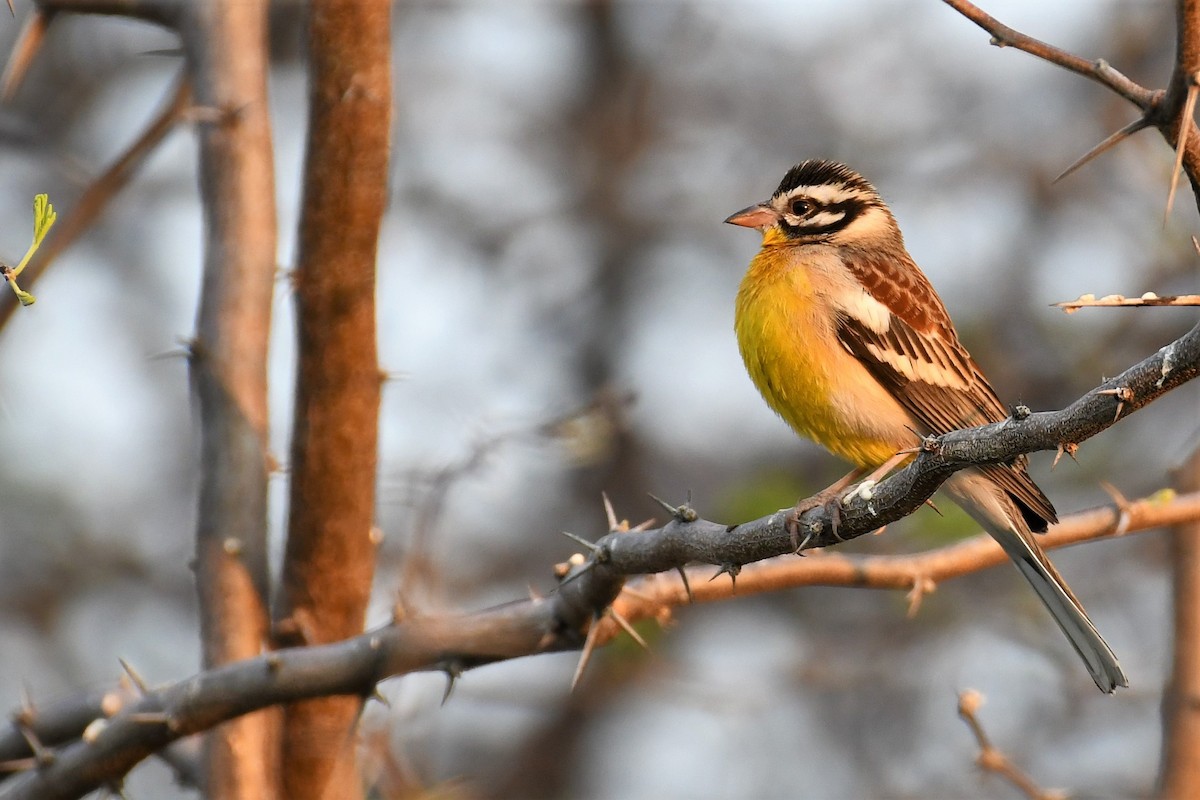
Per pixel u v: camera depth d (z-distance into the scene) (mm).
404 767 7363
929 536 10953
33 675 14477
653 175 17531
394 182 17078
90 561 14938
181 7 7664
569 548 15719
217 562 7020
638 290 17031
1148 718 13023
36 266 7680
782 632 14609
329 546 6898
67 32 16453
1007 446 4789
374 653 6078
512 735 15469
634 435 15969
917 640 13664
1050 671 13477
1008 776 7492
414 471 8516
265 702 6145
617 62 17797
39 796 6367
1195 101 4551
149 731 6180
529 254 17234
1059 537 7762
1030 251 15781
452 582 14938
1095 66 4715
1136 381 4367
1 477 14703
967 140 16812
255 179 7469
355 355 6703
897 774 13352
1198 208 4609
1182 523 7703
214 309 7336
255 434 7242
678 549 5820
